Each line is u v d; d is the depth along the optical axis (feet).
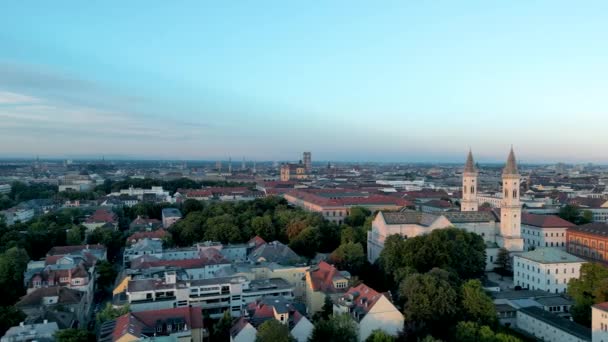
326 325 476.13
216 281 606.14
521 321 561.02
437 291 520.01
